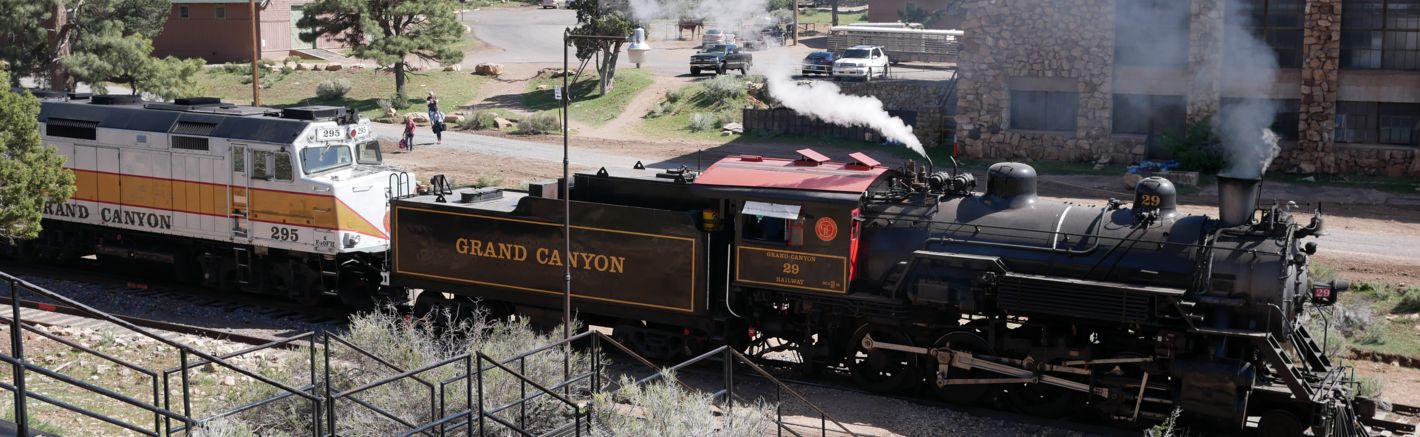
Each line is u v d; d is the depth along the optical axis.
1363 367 20.05
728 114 50.25
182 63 50.34
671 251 18.81
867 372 18.56
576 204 19.48
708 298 18.78
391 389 14.62
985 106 42.44
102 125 25.34
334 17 59.16
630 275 19.20
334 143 23.80
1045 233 17.00
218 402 15.05
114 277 26.47
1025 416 17.45
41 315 21.84
